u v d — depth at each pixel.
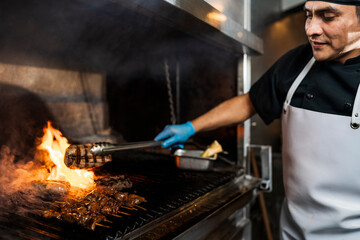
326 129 1.20
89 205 1.06
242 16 1.95
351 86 1.14
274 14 2.50
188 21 1.36
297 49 1.44
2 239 0.91
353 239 1.21
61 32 1.87
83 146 1.20
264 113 1.52
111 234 0.92
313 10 1.02
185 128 1.63
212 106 2.16
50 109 1.92
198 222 1.13
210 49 2.10
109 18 1.85
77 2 1.62
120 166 1.89
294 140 1.31
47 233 0.91
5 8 1.54
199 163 1.77
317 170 1.23
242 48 1.83
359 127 1.12
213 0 1.55
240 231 1.81
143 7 1.22
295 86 1.33
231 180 1.69
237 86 2.04
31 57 1.78
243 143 2.01
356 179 1.16
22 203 1.10
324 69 1.23
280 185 2.54
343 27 0.99
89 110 2.21
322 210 1.25
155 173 1.75
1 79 1.62
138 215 1.08
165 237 0.99
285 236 1.53
